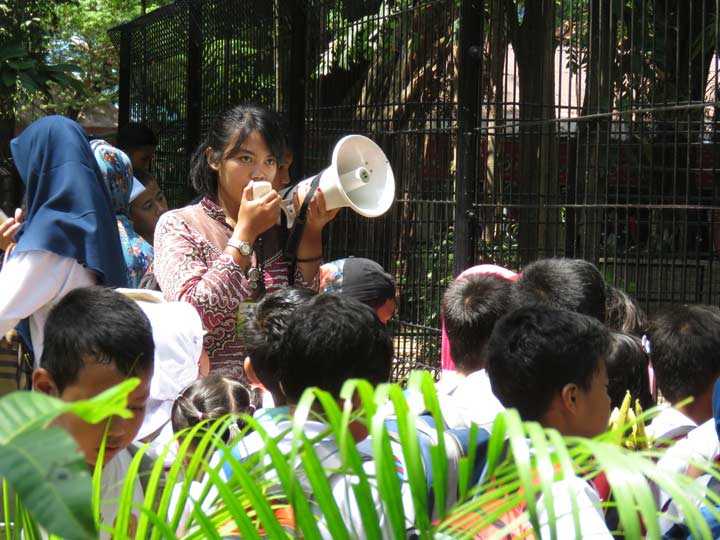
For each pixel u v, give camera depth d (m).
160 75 13.20
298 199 4.23
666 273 7.48
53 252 4.15
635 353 3.69
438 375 7.36
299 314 2.72
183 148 12.09
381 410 1.35
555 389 2.71
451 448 2.20
